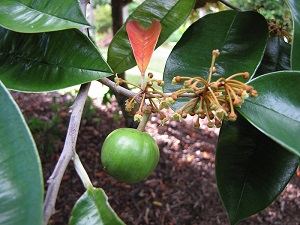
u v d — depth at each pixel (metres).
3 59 0.14
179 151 0.62
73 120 0.12
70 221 0.10
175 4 0.16
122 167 0.13
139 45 0.14
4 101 0.09
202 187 0.54
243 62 0.16
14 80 0.13
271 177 0.15
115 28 0.37
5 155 0.08
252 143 0.16
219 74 0.16
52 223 0.46
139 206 0.50
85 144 0.62
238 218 0.15
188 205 0.51
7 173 0.08
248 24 0.17
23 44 0.14
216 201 0.52
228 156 0.15
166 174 0.56
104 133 0.65
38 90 0.13
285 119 0.12
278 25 0.20
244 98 0.11
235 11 0.17
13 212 0.08
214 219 0.49
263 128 0.11
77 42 0.13
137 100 0.13
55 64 0.13
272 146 0.15
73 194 0.51
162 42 0.17
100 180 0.54
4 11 0.12
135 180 0.13
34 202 0.08
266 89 0.12
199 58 0.16
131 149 0.13
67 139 0.11
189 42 0.17
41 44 0.14
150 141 0.13
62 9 0.12
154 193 0.52
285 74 0.12
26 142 0.08
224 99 0.12
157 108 0.13
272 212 0.50
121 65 0.17
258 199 0.15
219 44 0.17
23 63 0.14
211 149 0.63
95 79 0.13
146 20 0.16
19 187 0.08
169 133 0.68
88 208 0.10
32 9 0.12
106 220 0.10
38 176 0.08
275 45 0.19
